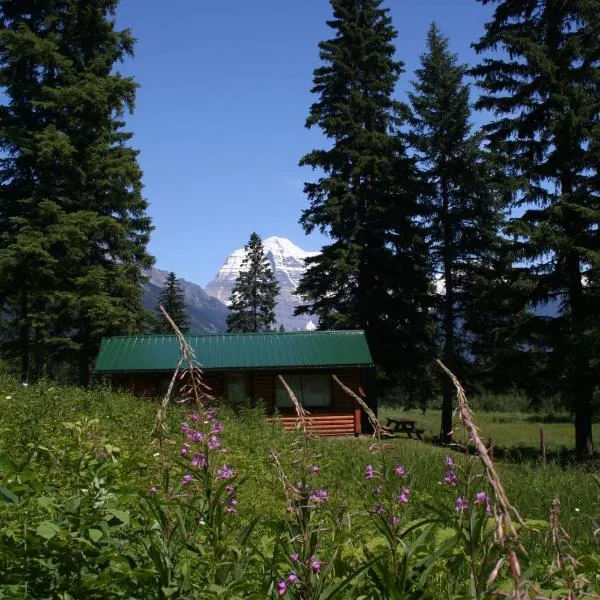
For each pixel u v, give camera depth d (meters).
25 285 25.70
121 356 25.16
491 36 24.05
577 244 21.61
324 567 2.96
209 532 3.33
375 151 32.31
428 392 33.06
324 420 25.16
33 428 8.58
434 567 3.84
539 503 8.84
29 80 27.25
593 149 21.41
